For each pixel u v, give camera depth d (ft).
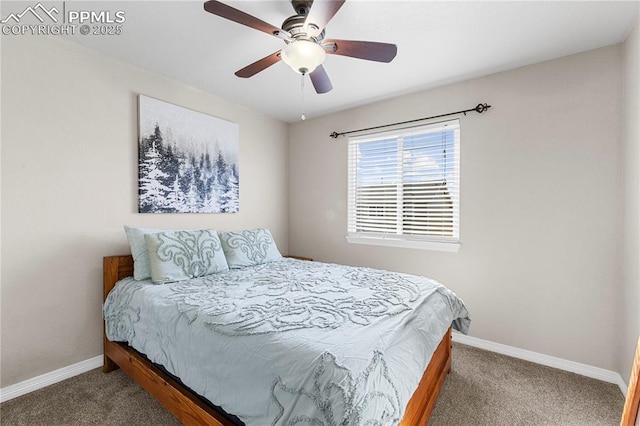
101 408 5.51
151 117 7.91
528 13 5.48
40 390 6.07
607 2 5.17
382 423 3.06
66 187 6.52
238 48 6.79
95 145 6.96
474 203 8.27
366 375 3.21
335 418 2.90
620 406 5.65
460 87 8.47
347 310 4.67
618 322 6.46
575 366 6.91
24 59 5.92
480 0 5.15
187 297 5.45
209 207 9.36
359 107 10.51
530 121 7.43
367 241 10.36
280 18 5.65
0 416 5.27
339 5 4.02
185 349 4.58
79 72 6.68
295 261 9.41
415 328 4.55
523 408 5.57
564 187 7.04
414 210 9.48
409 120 9.39
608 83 6.51
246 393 3.69
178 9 5.46
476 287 8.28
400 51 6.82
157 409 5.49
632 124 5.83
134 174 7.67
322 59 5.08
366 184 10.55
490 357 7.63
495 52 6.87
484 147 8.09
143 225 7.86
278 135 12.10
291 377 3.36
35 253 6.10
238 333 4.09
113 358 6.49
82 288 6.79
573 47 6.63
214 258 7.53
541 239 7.34
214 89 9.09
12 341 5.84
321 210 11.63
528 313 7.52
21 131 5.90
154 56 7.17
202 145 9.15
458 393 6.03
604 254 6.61
